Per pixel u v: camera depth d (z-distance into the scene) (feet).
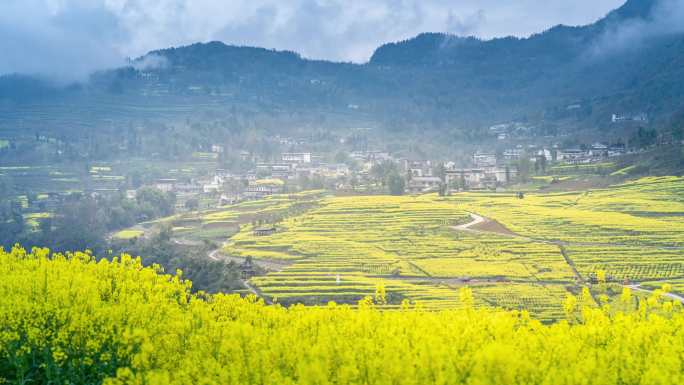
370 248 626.23
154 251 572.92
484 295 443.32
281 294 443.73
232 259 586.86
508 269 523.29
